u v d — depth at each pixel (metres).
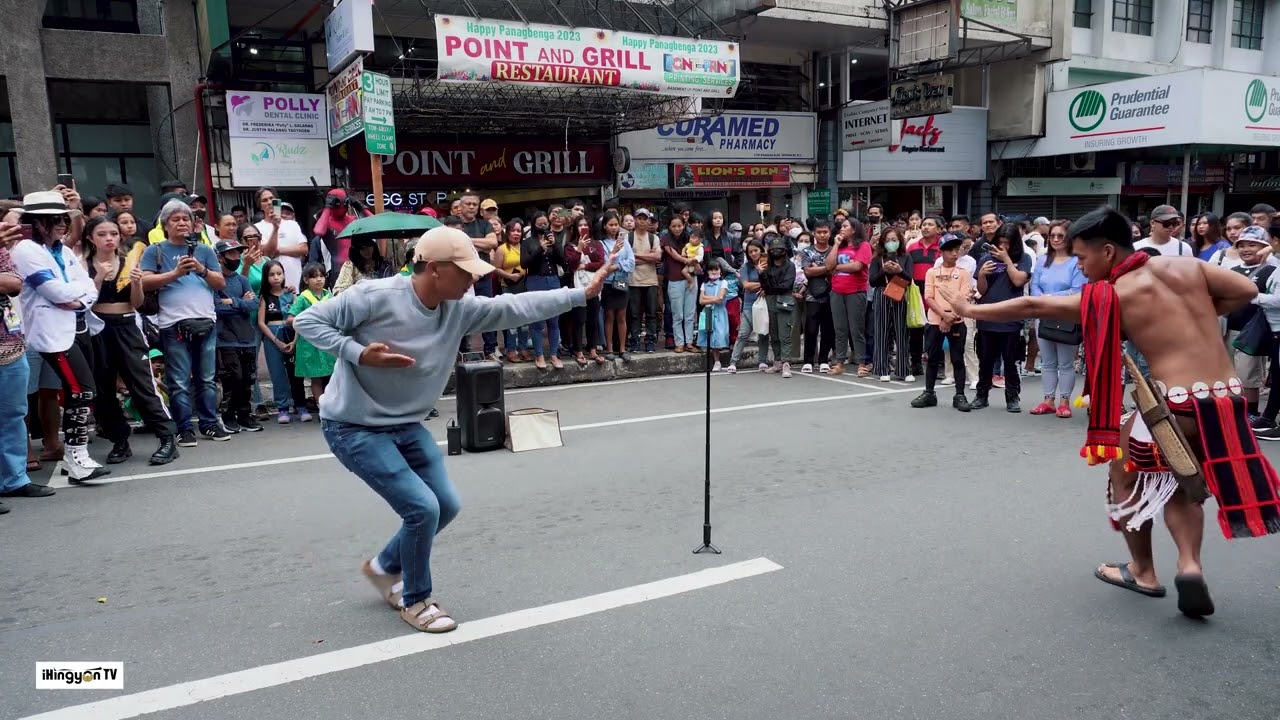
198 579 4.30
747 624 3.74
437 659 3.45
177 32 11.92
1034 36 17.38
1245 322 7.66
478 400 6.75
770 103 17.02
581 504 5.43
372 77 9.25
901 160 17.88
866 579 4.22
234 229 7.91
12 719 3.03
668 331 11.23
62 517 5.26
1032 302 3.85
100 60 11.51
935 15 14.52
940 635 3.63
